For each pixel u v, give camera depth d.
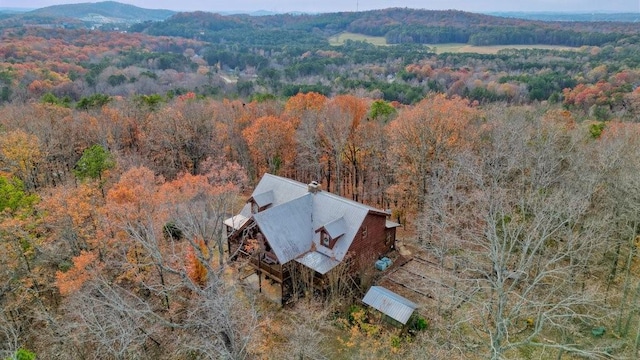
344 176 59.91
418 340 31.94
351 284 37.66
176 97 86.19
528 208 39.66
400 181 47.78
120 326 27.00
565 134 49.62
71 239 35.44
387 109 63.22
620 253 38.94
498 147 42.62
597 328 31.89
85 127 59.56
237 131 61.19
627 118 72.44
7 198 33.94
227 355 25.52
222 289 30.50
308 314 32.44
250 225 38.00
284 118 62.06
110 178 46.19
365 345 31.80
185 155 61.28
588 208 37.28
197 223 32.97
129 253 35.56
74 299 31.36
